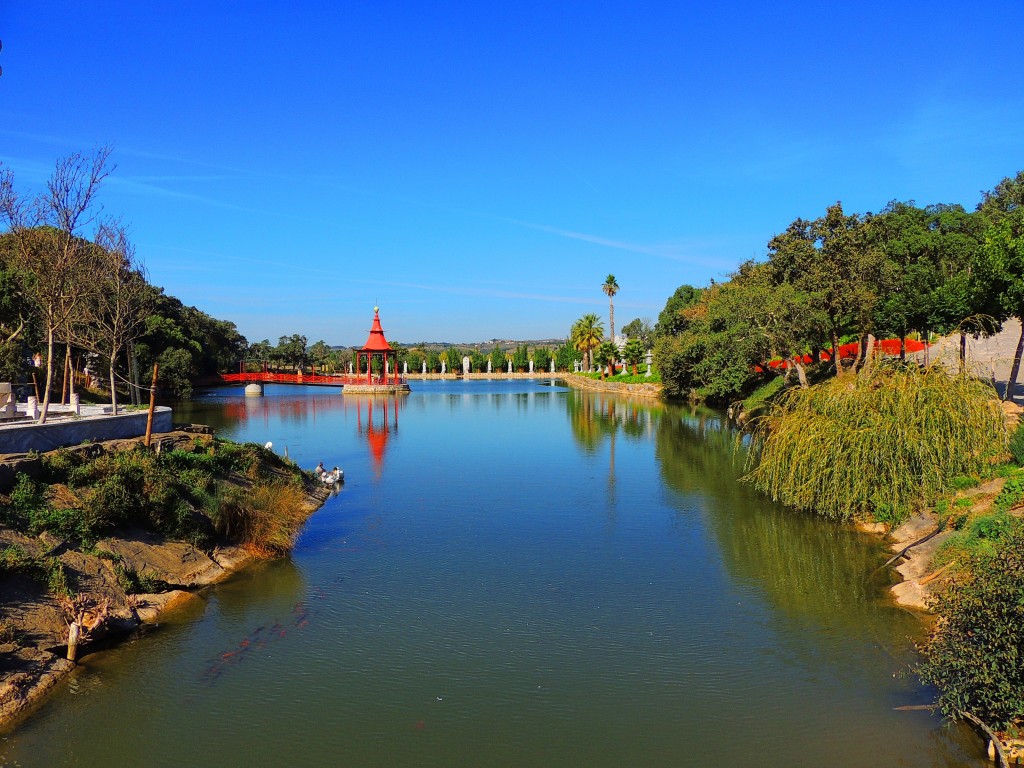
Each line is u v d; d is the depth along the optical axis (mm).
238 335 129875
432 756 10023
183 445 24109
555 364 157625
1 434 17391
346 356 151000
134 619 14242
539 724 10820
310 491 26703
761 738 10375
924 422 19469
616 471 31875
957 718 10398
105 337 38000
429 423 54438
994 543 13602
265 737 10492
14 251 35812
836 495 20672
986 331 28500
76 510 16109
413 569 18109
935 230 46219
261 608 15477
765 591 16266
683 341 65125
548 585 16891
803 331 37000
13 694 11234
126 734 10516
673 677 12266
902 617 14531
